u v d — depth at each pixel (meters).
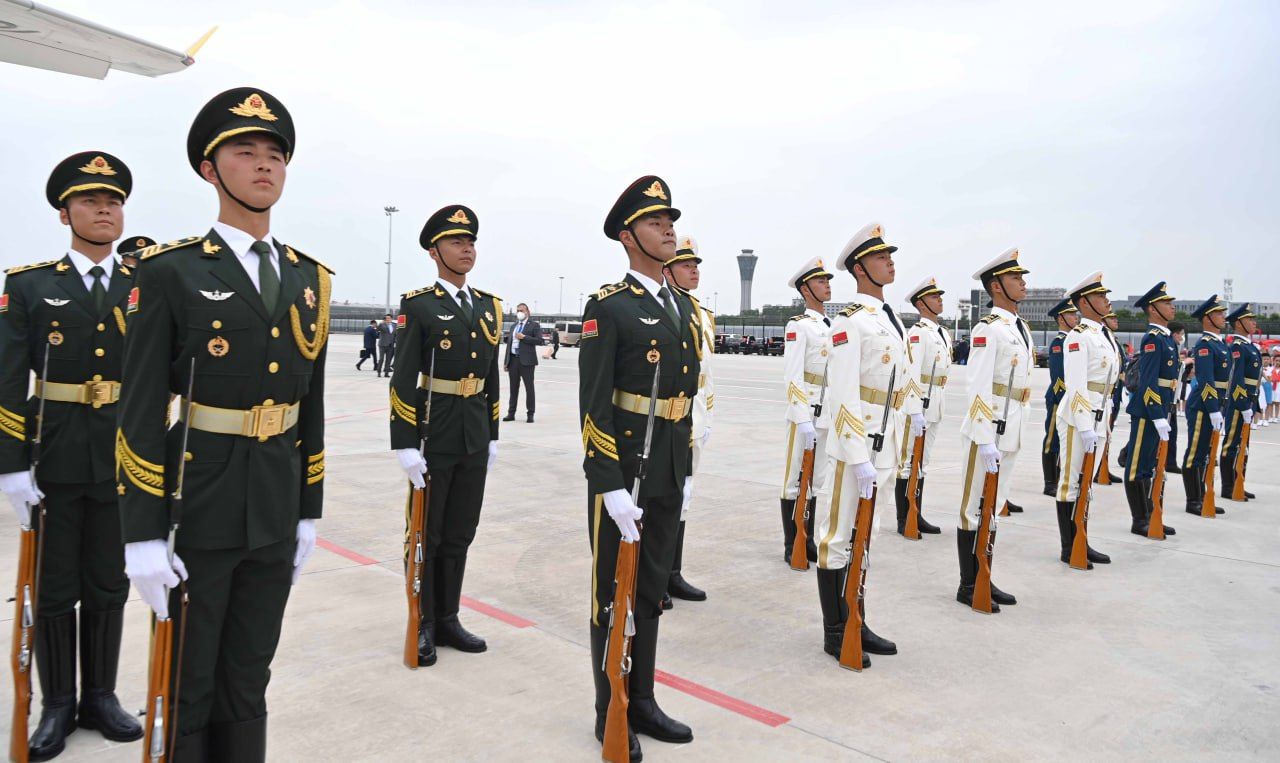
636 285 3.75
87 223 3.58
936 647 4.85
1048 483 9.53
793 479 6.57
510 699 4.02
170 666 2.56
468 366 4.57
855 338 4.62
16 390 3.35
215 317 2.57
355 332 68.44
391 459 10.58
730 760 3.51
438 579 4.61
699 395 6.00
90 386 3.51
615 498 3.47
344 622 4.96
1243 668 4.57
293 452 2.83
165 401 2.55
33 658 3.59
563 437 13.08
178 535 2.58
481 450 4.65
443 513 4.59
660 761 3.49
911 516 7.43
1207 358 8.48
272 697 3.97
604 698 3.59
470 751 3.51
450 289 4.66
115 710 3.65
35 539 3.38
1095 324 7.46
